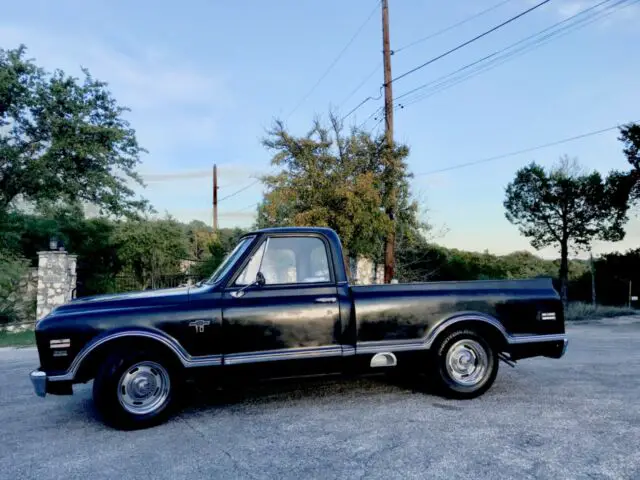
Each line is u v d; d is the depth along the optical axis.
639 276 26.88
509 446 4.03
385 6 18.16
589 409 5.06
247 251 5.18
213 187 32.69
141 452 4.14
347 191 15.80
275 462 3.84
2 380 7.51
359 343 5.18
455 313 5.44
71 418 5.24
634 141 24.12
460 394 5.45
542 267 34.28
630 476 3.43
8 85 17.03
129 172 19.95
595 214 24.97
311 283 5.23
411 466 3.68
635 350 9.41
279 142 16.59
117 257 21.45
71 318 4.70
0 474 3.77
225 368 4.89
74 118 18.08
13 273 15.80
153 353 4.78
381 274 23.14
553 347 5.71
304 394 5.89
